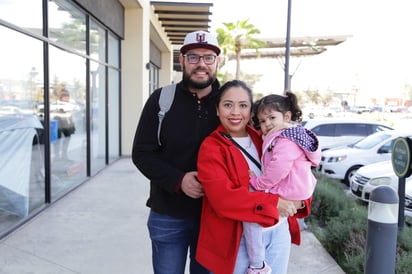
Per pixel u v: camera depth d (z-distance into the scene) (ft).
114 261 14.29
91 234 16.98
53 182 22.44
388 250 9.23
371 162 32.68
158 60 74.54
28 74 19.04
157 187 8.71
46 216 19.36
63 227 17.78
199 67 8.18
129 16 40.50
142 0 39.52
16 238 16.21
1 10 16.30
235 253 7.35
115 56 38.99
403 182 16.47
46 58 20.86
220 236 7.47
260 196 7.14
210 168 7.39
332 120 39.22
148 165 8.23
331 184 26.63
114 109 38.78
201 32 8.20
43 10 20.65
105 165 34.68
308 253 15.53
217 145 7.66
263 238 7.68
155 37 59.31
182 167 8.38
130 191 25.03
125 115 40.73
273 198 7.22
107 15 33.63
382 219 9.23
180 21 55.16
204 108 8.46
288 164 7.35
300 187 7.53
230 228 7.43
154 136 8.43
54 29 22.47
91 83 30.53
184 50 8.33
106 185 26.76
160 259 8.88
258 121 8.25
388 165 26.37
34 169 19.89
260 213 7.07
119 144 40.42
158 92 8.57
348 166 32.63
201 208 8.56
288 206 7.42
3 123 16.78
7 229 16.76
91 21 30.27
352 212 18.06
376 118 128.77
